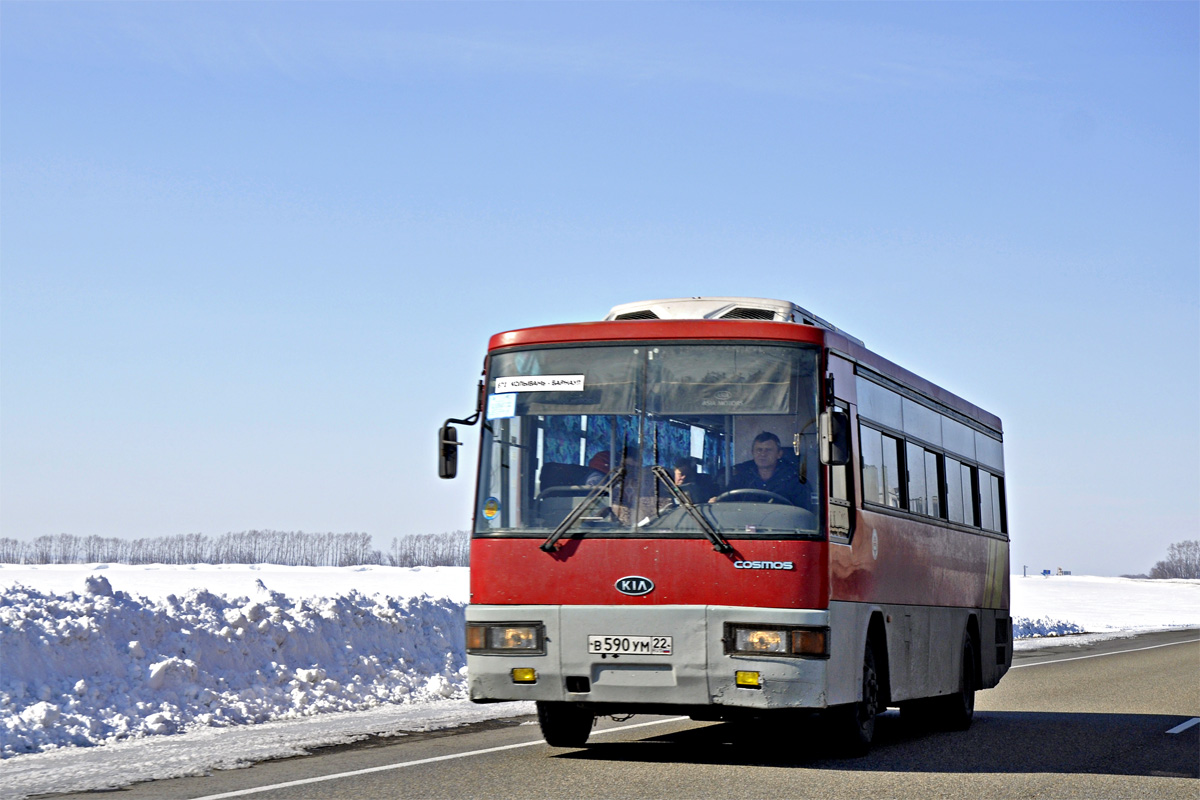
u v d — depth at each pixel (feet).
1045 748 41.93
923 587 44.83
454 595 133.49
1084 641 130.21
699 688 32.96
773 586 32.81
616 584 33.42
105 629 46.68
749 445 33.88
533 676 33.83
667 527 33.45
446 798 28.73
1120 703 60.39
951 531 49.49
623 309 42.70
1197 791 32.45
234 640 51.26
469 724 45.73
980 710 57.67
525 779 31.89
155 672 45.44
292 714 48.06
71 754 36.55
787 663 32.50
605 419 34.55
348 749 38.19
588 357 35.12
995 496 58.65
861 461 38.14
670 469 33.91
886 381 42.06
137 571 210.79
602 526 33.78
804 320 43.16
